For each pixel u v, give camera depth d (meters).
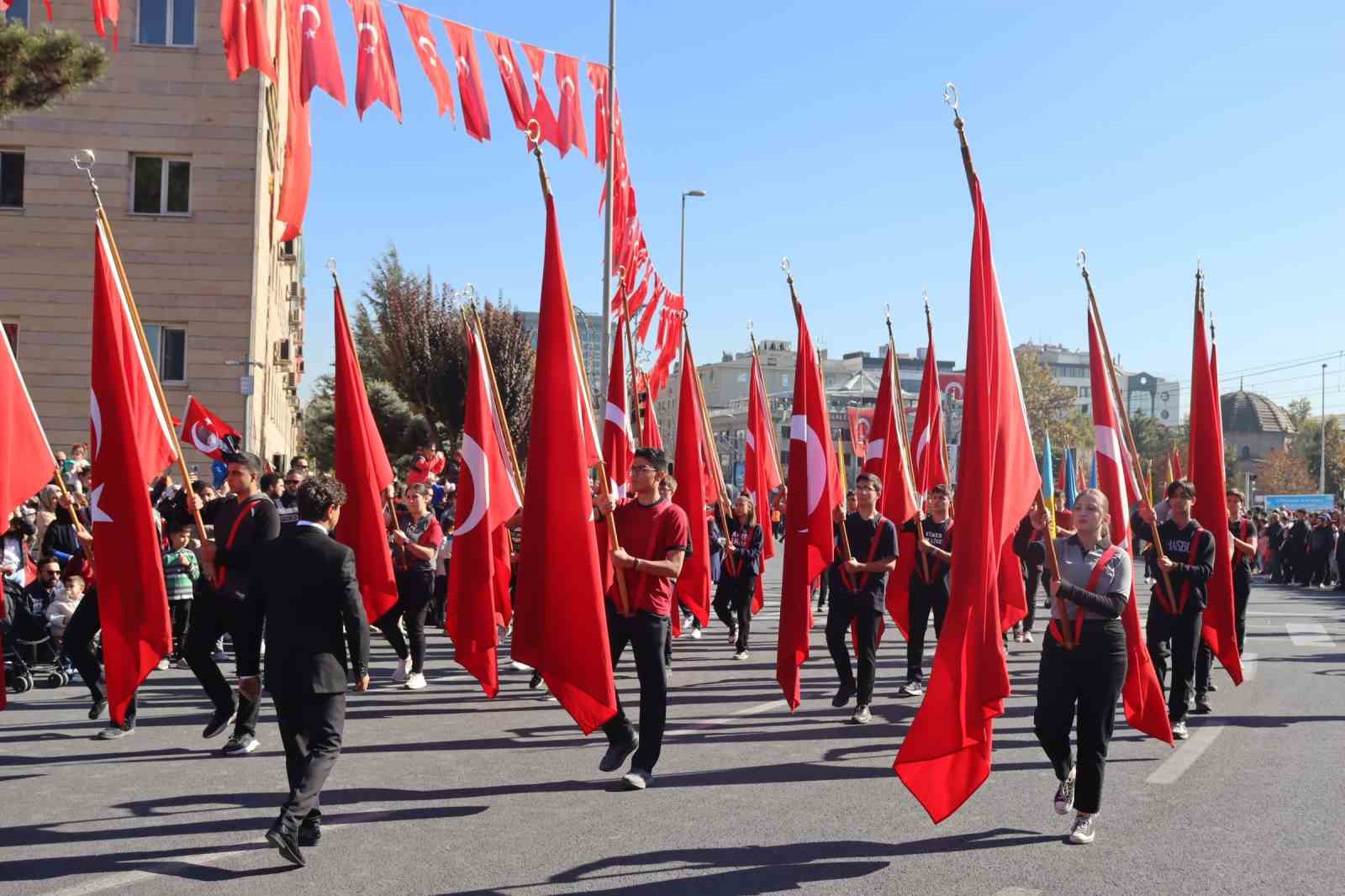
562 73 14.12
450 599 10.70
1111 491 8.81
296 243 43.97
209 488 12.64
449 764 8.63
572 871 6.08
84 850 6.37
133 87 26.73
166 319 26.86
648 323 22.30
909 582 12.22
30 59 13.29
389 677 13.04
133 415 8.86
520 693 11.95
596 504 8.46
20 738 9.41
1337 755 9.16
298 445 61.38
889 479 14.02
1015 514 7.15
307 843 6.41
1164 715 8.20
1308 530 34.34
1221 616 11.25
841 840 6.70
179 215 26.94
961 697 6.66
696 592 14.42
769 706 11.27
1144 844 6.66
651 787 7.97
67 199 26.55
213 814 7.11
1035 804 7.59
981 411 6.93
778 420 84.38
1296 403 117.00
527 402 37.56
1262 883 5.97
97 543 8.74
